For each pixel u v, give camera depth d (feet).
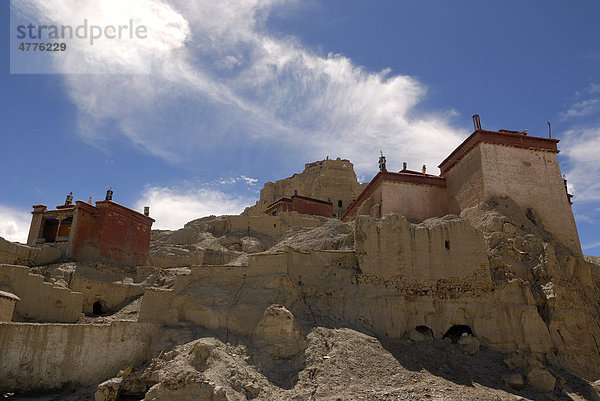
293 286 73.46
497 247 80.28
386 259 76.48
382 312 70.79
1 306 63.62
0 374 57.21
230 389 53.78
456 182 107.04
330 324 69.26
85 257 111.14
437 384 56.13
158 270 114.62
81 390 63.05
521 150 101.14
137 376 62.95
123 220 121.60
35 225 116.47
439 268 75.56
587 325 72.74
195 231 168.45
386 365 60.08
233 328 69.00
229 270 77.61
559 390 59.98
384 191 107.55
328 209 187.83
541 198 97.96
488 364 64.23
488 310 71.00
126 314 91.04
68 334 63.77
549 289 73.77
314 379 57.11
